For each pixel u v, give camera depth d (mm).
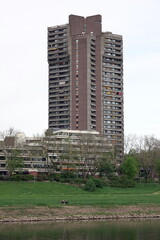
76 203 116562
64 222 99188
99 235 81375
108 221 101500
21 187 149000
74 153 179000
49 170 185125
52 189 150000
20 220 100375
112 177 173125
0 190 143125
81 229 88500
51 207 110500
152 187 169375
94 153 181250
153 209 115812
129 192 153875
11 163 162750
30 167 198750
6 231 85438
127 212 111625
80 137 191750
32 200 119000
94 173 182875
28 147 181000
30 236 79875
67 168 175750
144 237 79250
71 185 158000
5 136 175625
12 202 113750
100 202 118688
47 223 97188
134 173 176375
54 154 197750
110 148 196875
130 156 195250
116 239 77438
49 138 180500
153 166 196625
